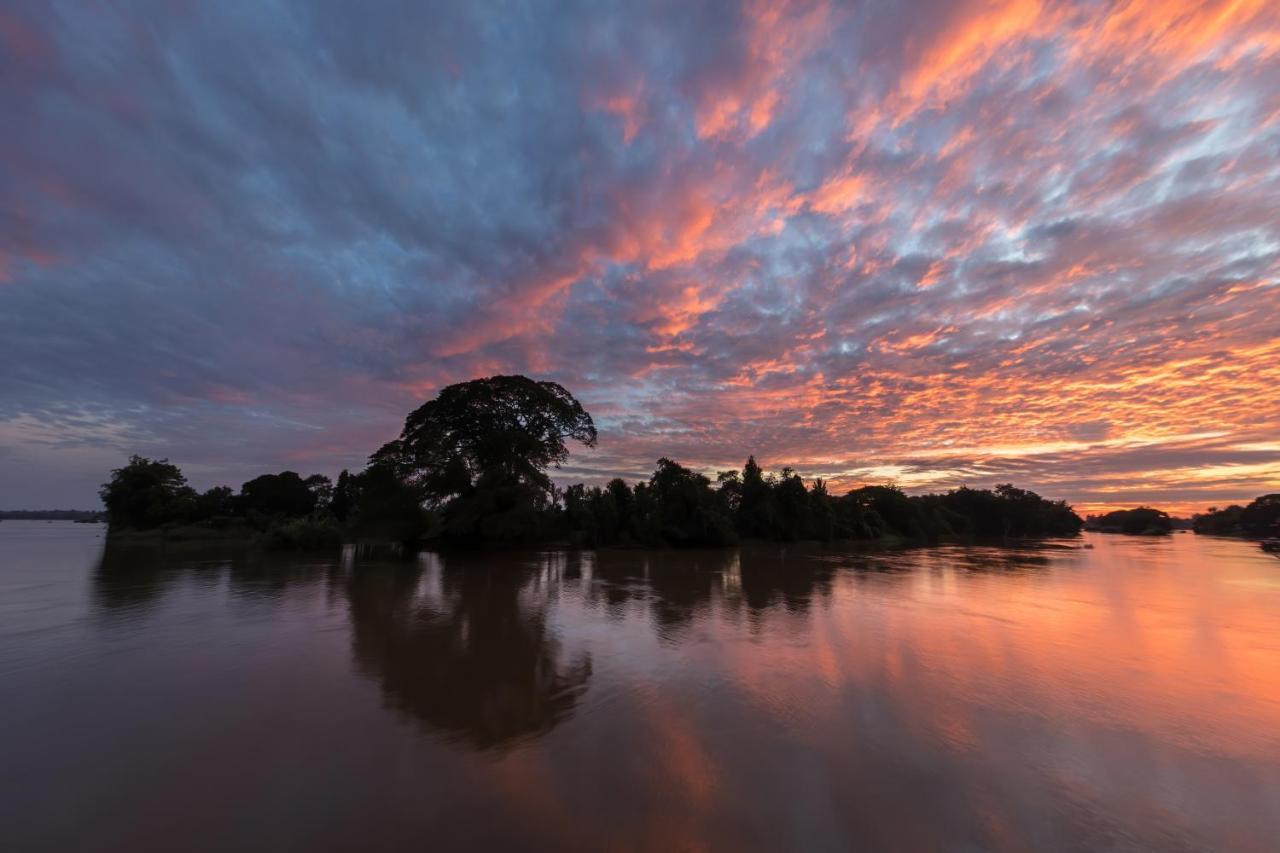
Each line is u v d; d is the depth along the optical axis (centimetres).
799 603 1836
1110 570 3306
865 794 595
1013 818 555
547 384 4875
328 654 1127
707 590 2128
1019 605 1872
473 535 4194
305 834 508
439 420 4441
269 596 1833
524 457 4481
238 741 712
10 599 1744
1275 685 1007
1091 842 517
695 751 695
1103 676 1045
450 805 561
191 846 489
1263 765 685
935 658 1149
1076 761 688
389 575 2455
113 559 3077
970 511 10062
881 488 8400
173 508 5741
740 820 541
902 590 2202
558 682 964
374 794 582
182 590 1941
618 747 704
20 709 815
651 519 4856
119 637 1253
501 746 704
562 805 564
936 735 756
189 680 955
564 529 4834
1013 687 967
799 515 6041
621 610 1664
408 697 882
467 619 1493
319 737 726
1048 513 10700
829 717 814
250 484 6594
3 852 479
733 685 955
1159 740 755
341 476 7131
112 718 784
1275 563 4034
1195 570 3366
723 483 6500
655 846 496
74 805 556
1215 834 534
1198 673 1082
